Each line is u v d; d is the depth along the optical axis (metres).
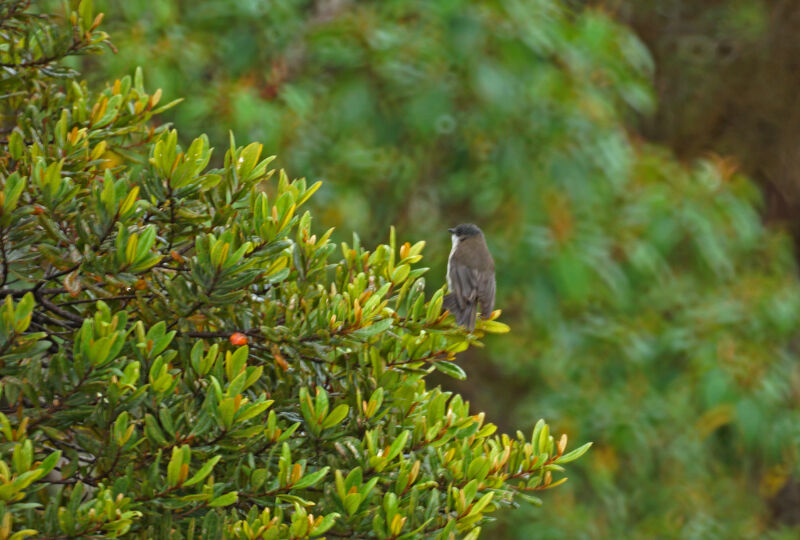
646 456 16.42
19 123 5.64
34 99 5.98
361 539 4.92
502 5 13.89
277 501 4.75
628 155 15.48
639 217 15.27
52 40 5.95
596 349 16.34
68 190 4.71
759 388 15.52
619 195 15.85
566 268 14.19
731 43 20.30
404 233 16.05
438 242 16.00
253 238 5.06
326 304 5.16
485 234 15.41
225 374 5.05
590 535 15.88
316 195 14.04
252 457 4.80
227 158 5.23
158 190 4.95
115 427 4.47
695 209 15.23
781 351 16.95
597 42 14.41
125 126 6.14
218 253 4.72
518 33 13.98
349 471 5.06
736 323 16.12
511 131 14.41
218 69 13.88
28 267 4.95
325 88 14.83
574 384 16.23
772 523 19.72
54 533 4.32
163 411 4.58
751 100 20.23
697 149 20.50
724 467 18.64
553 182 14.52
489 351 16.38
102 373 4.45
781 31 19.89
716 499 17.73
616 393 16.09
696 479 17.33
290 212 5.02
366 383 5.45
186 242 5.32
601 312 16.70
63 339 5.12
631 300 16.42
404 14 14.71
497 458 5.61
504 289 14.63
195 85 13.27
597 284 15.66
